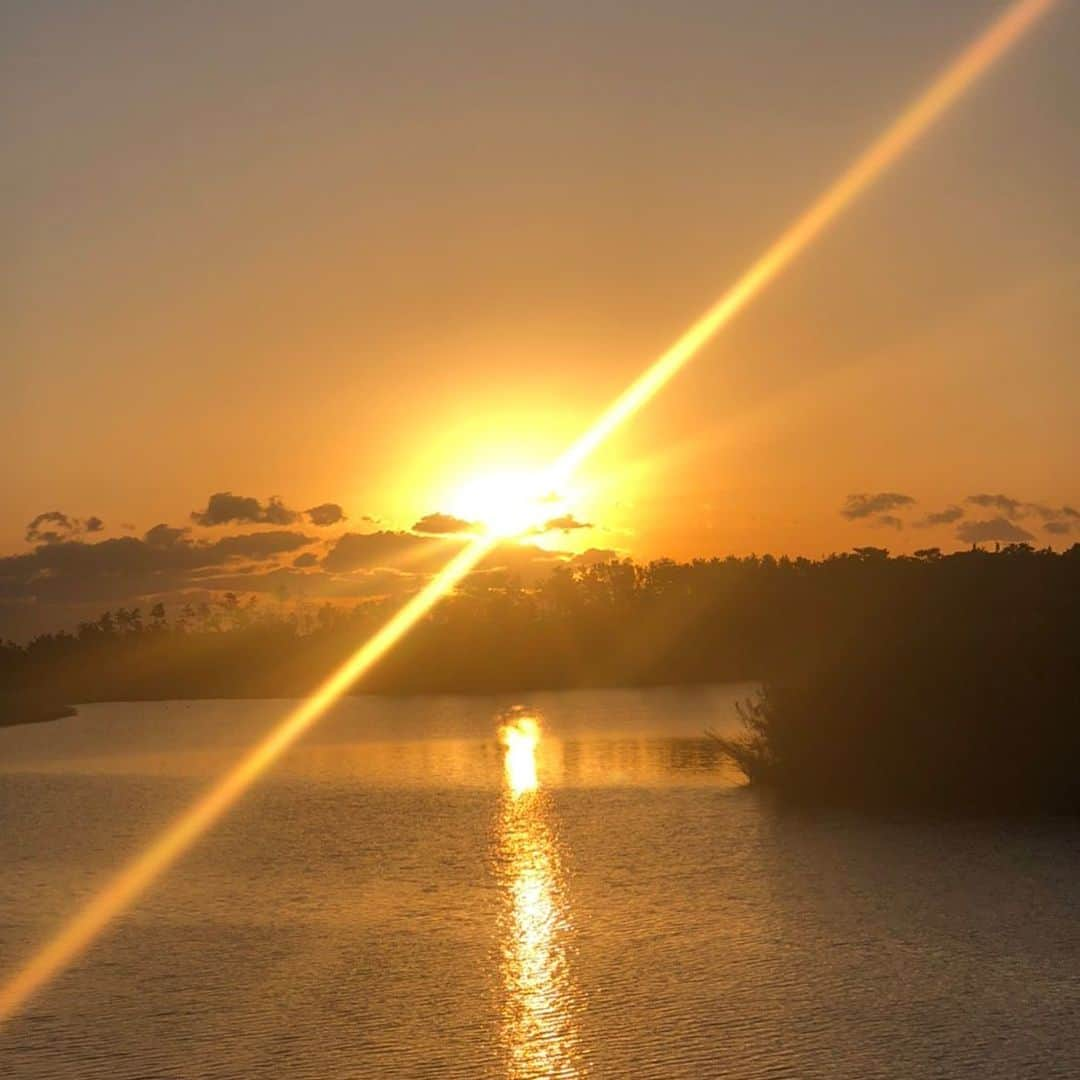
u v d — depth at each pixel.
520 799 54.53
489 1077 21.31
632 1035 23.12
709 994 25.36
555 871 38.03
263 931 31.69
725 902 33.09
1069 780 47.00
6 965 29.03
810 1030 23.12
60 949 30.38
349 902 34.78
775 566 194.75
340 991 26.31
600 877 36.84
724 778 58.66
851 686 51.69
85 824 51.44
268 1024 24.30
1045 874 35.19
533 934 30.56
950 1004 24.38
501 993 25.88
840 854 38.81
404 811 52.34
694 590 199.88
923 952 27.86
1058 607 52.06
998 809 46.91
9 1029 24.42
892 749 50.16
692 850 40.38
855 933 29.56
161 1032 24.00
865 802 49.19
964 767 48.69
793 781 52.91
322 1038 23.42
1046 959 27.12
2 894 37.12
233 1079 21.47
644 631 198.25
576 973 27.11
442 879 37.47
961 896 32.81
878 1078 20.83
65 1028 24.41
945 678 50.09
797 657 56.59
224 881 38.28
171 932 31.84
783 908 32.19
